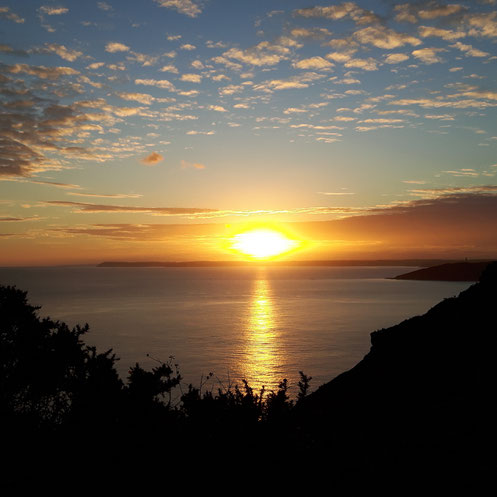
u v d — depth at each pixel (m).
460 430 12.46
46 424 7.27
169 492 5.85
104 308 169.62
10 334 8.78
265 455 5.99
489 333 24.19
